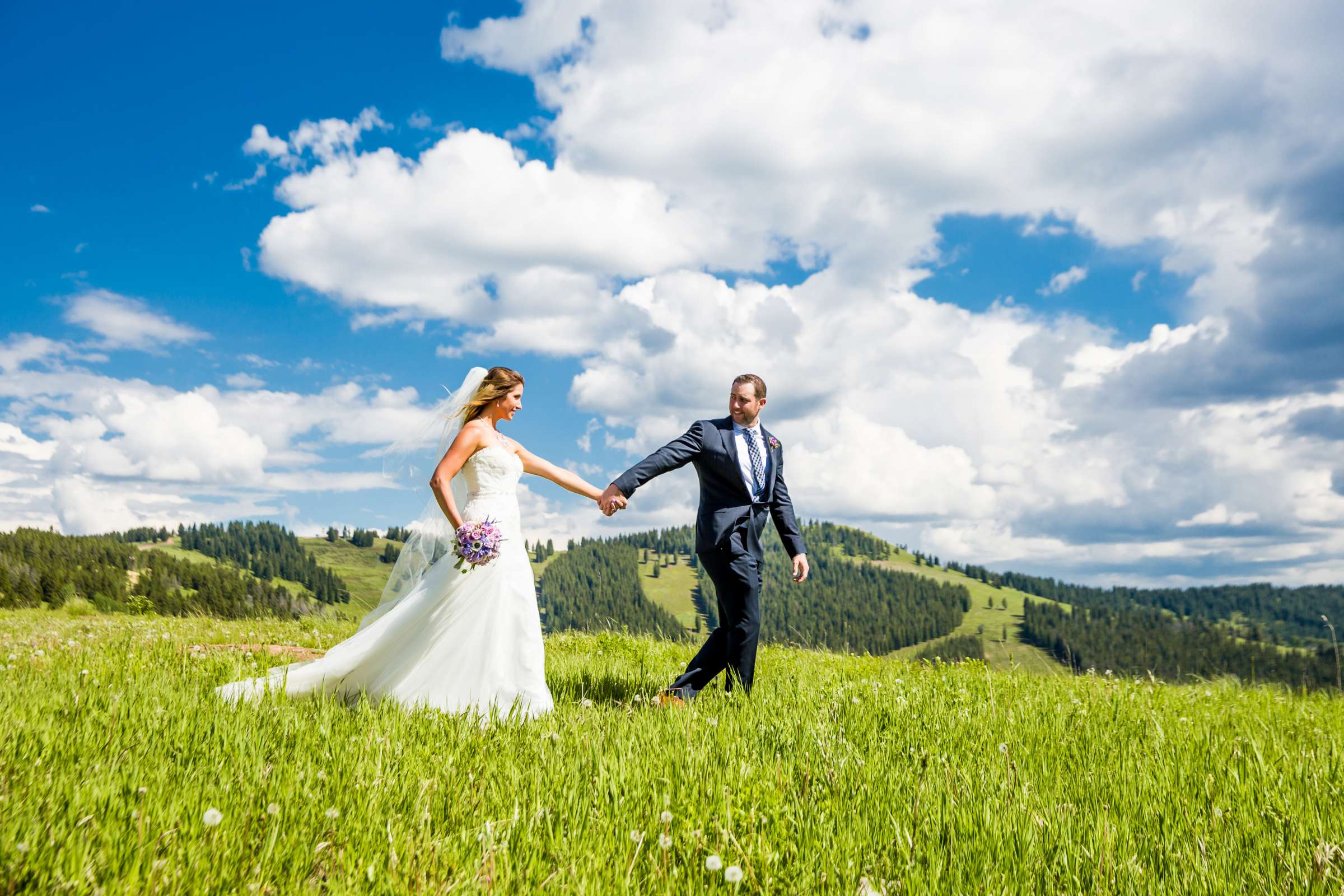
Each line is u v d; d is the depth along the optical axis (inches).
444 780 116.9
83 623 480.1
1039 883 93.4
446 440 236.7
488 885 82.9
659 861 91.9
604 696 244.1
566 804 107.3
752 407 251.8
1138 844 107.3
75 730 137.6
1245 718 241.8
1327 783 145.9
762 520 245.4
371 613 231.0
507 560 219.3
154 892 77.2
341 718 161.6
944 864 95.0
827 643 420.2
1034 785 131.9
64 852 82.5
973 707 208.8
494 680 208.7
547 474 247.4
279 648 327.6
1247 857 105.0
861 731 166.6
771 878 87.7
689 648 397.7
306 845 89.4
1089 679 330.6
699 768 125.3
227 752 129.1
